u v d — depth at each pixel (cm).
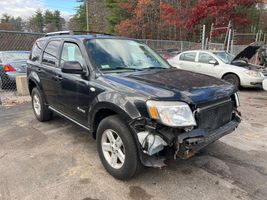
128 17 3678
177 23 2936
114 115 309
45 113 510
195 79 337
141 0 3284
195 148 272
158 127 265
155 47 1702
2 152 392
